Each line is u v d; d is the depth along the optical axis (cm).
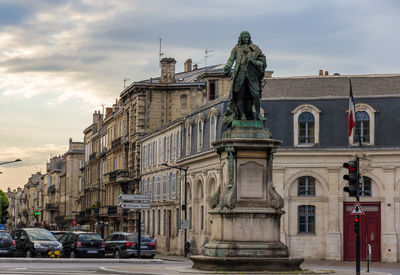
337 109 4891
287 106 4941
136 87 7506
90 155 10638
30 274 2322
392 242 4728
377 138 4816
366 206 4800
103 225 8900
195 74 7938
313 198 4844
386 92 4959
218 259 2116
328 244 4794
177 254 6003
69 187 12706
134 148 7681
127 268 2400
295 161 4866
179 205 6066
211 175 5219
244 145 2202
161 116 7525
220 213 2191
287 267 2133
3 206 13275
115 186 8612
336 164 4831
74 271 2502
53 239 3984
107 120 9125
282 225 4838
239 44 2316
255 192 2209
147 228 7181
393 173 4769
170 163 6372
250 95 2283
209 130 5353
